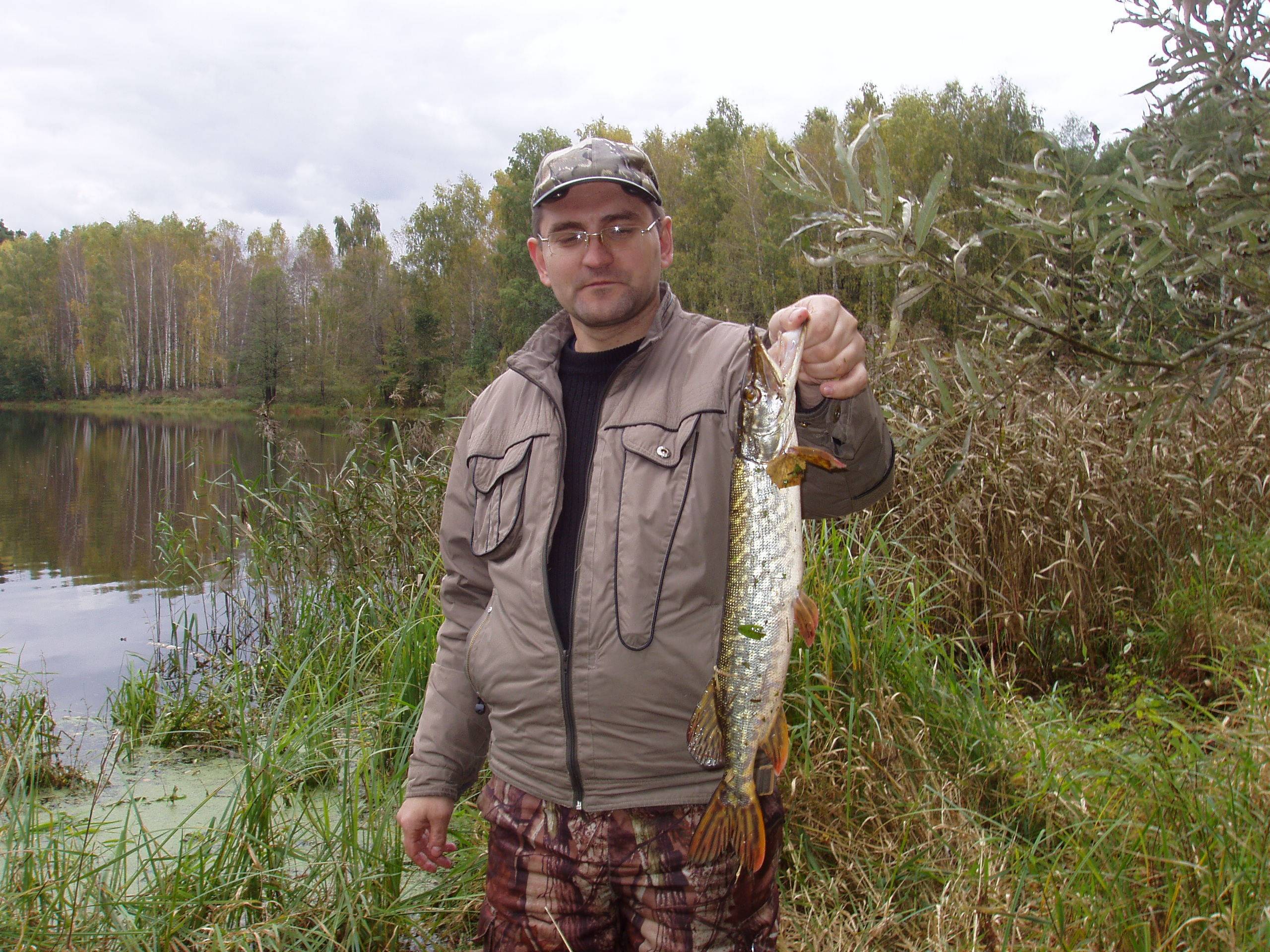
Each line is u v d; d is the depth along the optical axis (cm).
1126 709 433
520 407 248
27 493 1546
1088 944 262
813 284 2812
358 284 5156
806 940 299
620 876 218
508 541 237
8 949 288
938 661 429
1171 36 214
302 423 3581
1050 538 502
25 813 420
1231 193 192
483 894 335
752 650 210
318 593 673
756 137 3319
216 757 525
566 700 219
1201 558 538
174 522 1283
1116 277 202
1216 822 280
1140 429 213
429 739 266
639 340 241
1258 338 195
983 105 2394
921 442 221
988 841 319
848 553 452
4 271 6316
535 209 243
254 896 326
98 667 696
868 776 356
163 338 6184
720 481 219
